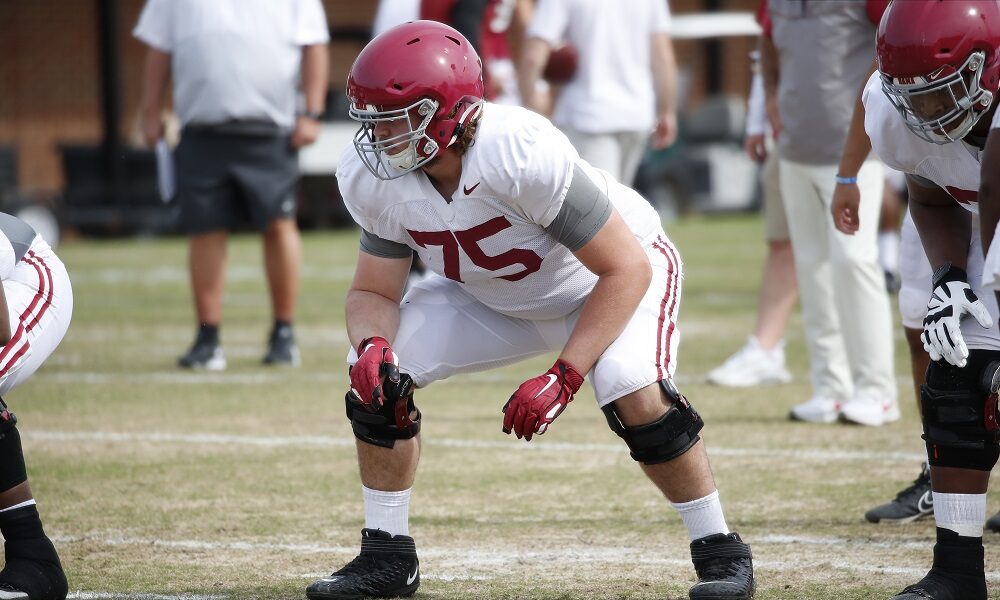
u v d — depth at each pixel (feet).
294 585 47.37
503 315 46.70
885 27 39.27
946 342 41.39
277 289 100.32
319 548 52.60
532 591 46.26
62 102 288.10
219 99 94.99
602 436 74.74
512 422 41.98
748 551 44.47
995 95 39.01
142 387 91.09
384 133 41.52
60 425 78.48
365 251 46.14
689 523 44.45
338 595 45.03
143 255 196.54
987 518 55.16
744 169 255.09
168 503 60.08
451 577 48.26
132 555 51.57
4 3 285.02
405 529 46.50
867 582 46.52
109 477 65.16
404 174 42.50
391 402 44.80
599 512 57.88
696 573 46.88
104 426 78.13
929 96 38.96
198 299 99.14
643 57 100.63
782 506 58.29
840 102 71.97
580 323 42.91
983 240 38.09
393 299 46.57
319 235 226.38
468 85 41.42
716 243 202.39
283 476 65.26
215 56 94.84
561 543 52.85
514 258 43.86
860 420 75.31
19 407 84.17
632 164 103.24
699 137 257.34
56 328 46.19
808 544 52.03
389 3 108.47
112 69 224.12
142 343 113.19
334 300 141.69
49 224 216.33
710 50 302.45
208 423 78.84
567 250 44.37
